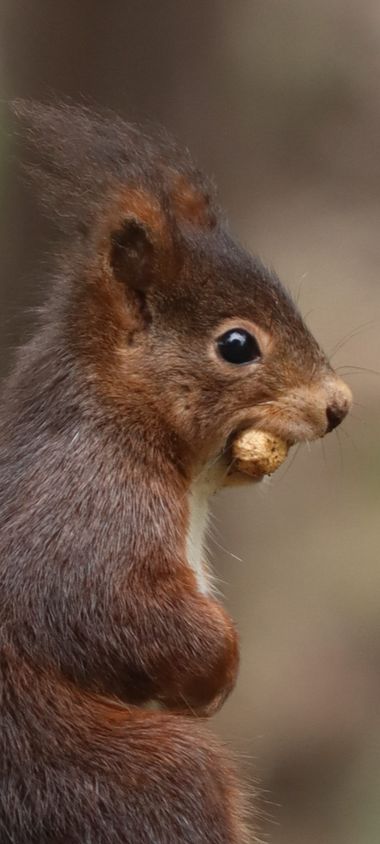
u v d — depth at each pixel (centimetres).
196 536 222
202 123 244
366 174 256
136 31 241
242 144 246
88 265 222
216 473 223
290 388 222
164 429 221
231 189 246
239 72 245
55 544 220
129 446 221
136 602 220
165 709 221
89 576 219
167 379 222
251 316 222
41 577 219
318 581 252
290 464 249
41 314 223
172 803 219
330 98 253
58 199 223
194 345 222
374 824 247
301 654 250
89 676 219
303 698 250
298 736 249
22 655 219
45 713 219
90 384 221
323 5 252
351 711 249
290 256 256
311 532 254
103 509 220
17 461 221
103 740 219
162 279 222
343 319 261
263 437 222
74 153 223
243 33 245
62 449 221
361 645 251
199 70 242
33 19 240
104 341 222
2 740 219
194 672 220
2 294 240
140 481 221
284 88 249
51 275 224
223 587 249
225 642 220
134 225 222
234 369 222
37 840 219
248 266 223
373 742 249
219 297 222
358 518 254
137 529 220
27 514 220
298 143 252
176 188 224
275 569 252
